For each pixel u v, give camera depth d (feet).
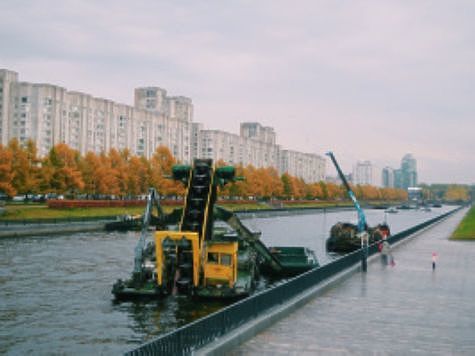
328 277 89.51
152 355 37.99
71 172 276.82
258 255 122.11
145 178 340.80
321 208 580.30
